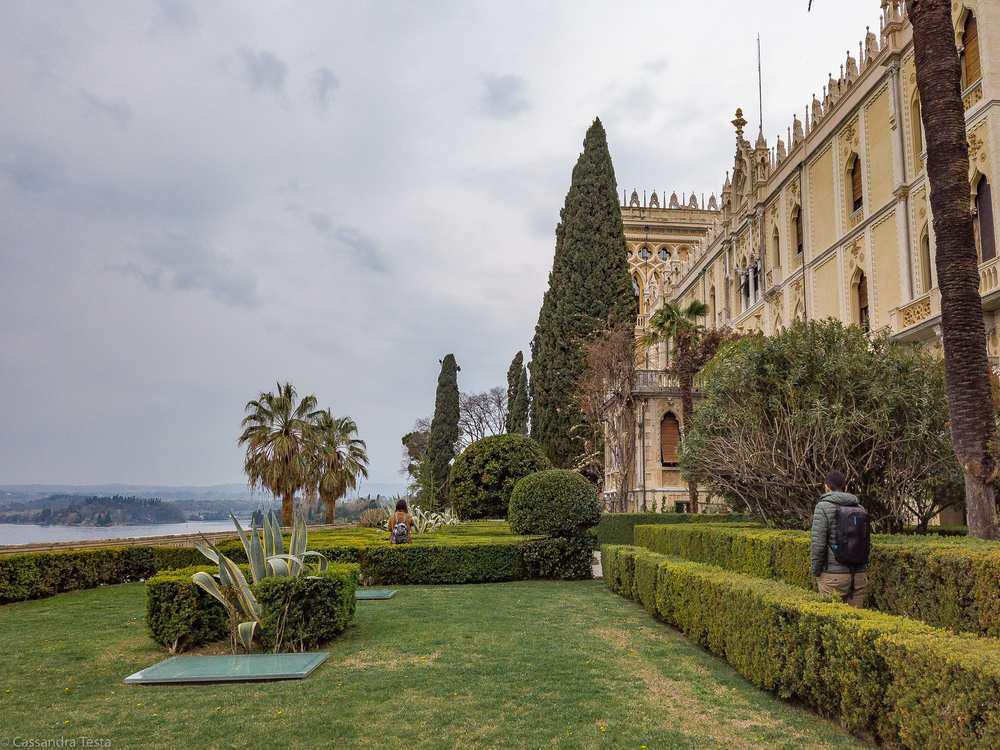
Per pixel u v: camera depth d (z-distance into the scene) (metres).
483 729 5.54
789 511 13.66
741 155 38.09
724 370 14.45
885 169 23.42
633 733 5.46
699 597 8.42
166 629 8.52
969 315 9.41
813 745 5.24
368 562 15.58
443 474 56.47
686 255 63.44
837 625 5.50
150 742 5.25
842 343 13.34
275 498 37.16
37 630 10.22
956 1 19.41
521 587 14.98
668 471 35.38
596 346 36.62
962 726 4.02
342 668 7.54
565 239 42.56
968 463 9.13
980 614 5.99
